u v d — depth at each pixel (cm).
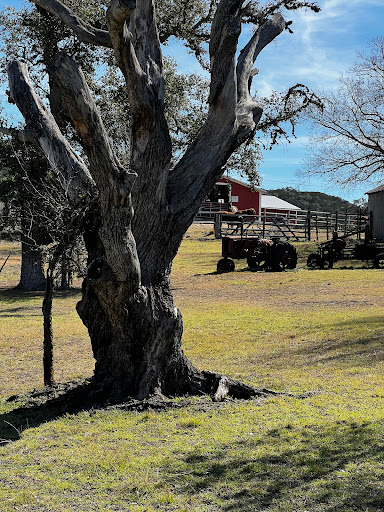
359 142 3634
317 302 2092
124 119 1919
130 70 737
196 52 1802
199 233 4962
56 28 1886
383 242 3875
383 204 4216
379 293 2222
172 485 523
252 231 4325
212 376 885
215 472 550
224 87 817
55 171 846
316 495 483
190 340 1493
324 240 4312
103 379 841
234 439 650
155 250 823
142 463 581
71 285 3212
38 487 534
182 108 2142
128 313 785
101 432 701
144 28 815
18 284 3206
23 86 865
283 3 983
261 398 866
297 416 744
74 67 649
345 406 794
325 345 1345
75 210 827
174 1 1786
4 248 3966
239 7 795
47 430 724
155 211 810
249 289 2569
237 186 6400
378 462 552
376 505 458
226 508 467
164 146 796
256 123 915
